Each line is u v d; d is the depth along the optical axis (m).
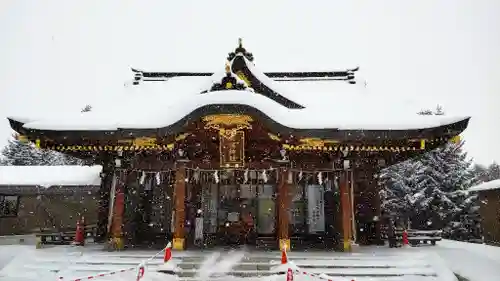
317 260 14.98
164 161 17.88
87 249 17.59
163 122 16.45
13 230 29.22
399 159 20.52
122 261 15.06
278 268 13.86
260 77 20.59
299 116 16.86
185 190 18.36
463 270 15.62
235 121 16.39
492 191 25.88
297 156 18.23
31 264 15.44
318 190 21.52
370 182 19.94
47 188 27.59
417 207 38.59
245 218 21.12
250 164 17.47
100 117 17.61
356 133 16.34
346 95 21.88
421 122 16.42
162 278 13.23
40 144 17.31
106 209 20.52
